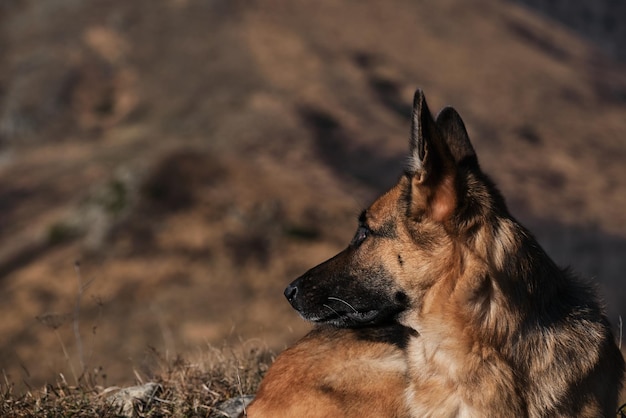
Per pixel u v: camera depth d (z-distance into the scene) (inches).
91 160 3235.7
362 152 3280.0
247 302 1551.4
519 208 3154.5
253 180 2106.3
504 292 183.9
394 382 201.2
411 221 190.5
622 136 4311.0
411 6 5032.0
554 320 188.2
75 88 4030.5
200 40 4242.1
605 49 6978.4
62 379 243.8
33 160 3376.0
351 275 201.5
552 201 3287.4
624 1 7578.7
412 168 192.7
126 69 4170.8
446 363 189.6
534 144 3892.7
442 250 188.4
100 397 230.7
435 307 190.2
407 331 206.1
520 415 184.1
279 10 4552.2
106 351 1307.8
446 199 185.0
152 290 1619.1
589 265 2388.0
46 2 4837.6
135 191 1963.6
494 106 4180.6
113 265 1734.7
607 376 191.3
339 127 3489.2
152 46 4293.8
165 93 3924.7
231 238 1843.0
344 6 4756.4
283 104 3627.0
